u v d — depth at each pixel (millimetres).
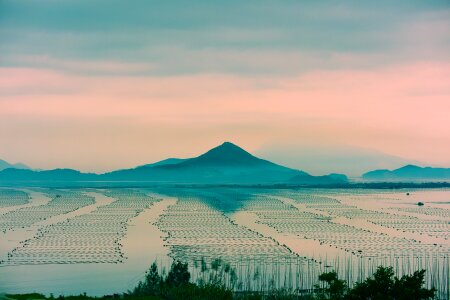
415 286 134875
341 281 159250
